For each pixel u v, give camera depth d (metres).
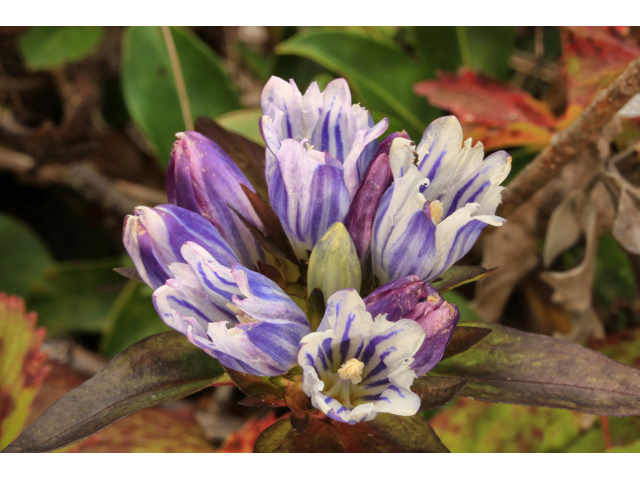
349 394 0.21
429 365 0.21
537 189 0.29
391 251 0.22
